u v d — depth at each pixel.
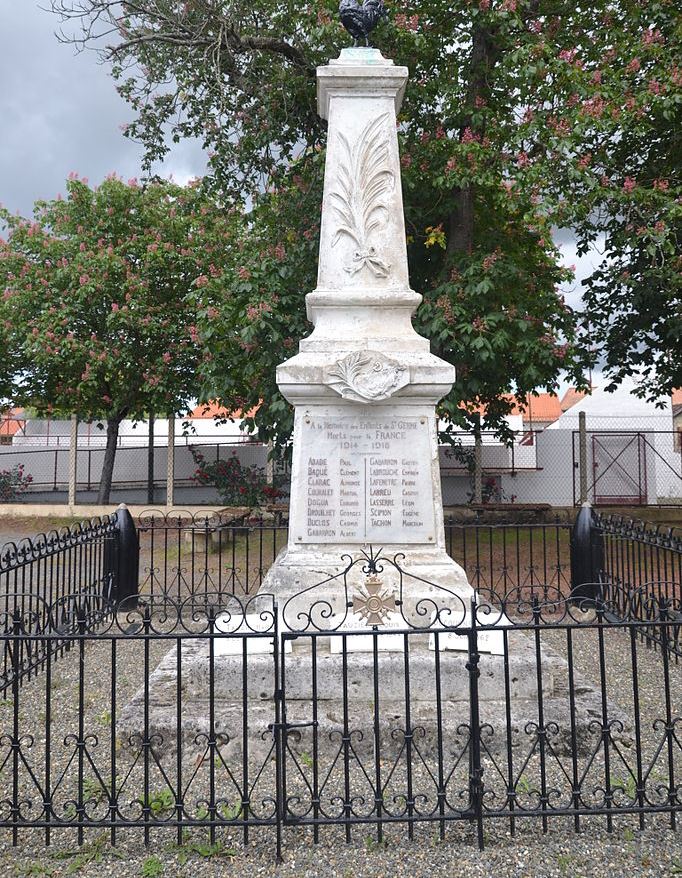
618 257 12.30
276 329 9.37
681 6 9.83
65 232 16.41
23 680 5.42
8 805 3.48
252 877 2.96
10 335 15.20
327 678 4.34
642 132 9.28
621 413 21.81
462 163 9.24
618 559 9.75
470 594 4.91
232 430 25.62
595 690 4.51
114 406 15.87
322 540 5.13
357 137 5.62
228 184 11.87
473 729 3.17
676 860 3.06
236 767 3.91
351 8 5.79
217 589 8.54
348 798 3.14
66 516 15.70
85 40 9.80
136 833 3.29
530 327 9.53
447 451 15.59
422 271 11.36
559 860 3.06
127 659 5.98
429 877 2.95
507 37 9.34
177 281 15.54
